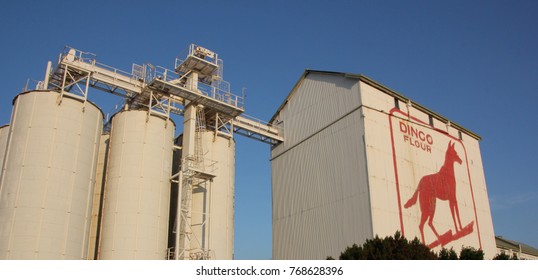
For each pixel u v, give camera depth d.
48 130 30.77
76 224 30.53
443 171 44.47
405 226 37.22
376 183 36.22
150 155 35.06
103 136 38.97
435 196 42.03
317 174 40.75
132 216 32.97
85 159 32.28
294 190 42.75
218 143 40.28
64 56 34.09
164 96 38.25
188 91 37.50
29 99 31.53
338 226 37.16
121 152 34.88
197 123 40.09
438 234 40.53
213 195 38.31
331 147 40.12
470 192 47.19
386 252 26.41
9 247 27.81
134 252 32.12
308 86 45.03
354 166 37.34
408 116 42.72
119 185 33.84
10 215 28.55
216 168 38.41
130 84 37.72
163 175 35.59
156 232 33.66
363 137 37.22
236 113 41.09
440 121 47.28
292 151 44.44
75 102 32.59
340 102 40.56
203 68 40.72
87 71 34.81
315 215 39.66
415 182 40.22
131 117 35.81
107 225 33.03
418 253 26.61
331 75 42.38
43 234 28.61
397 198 37.53
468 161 48.97
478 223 46.41
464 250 32.19
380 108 39.91
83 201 31.52
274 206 44.56
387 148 38.75
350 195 36.91
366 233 34.62
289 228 42.00
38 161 29.88
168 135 37.16
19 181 29.31
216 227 37.50
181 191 34.72
